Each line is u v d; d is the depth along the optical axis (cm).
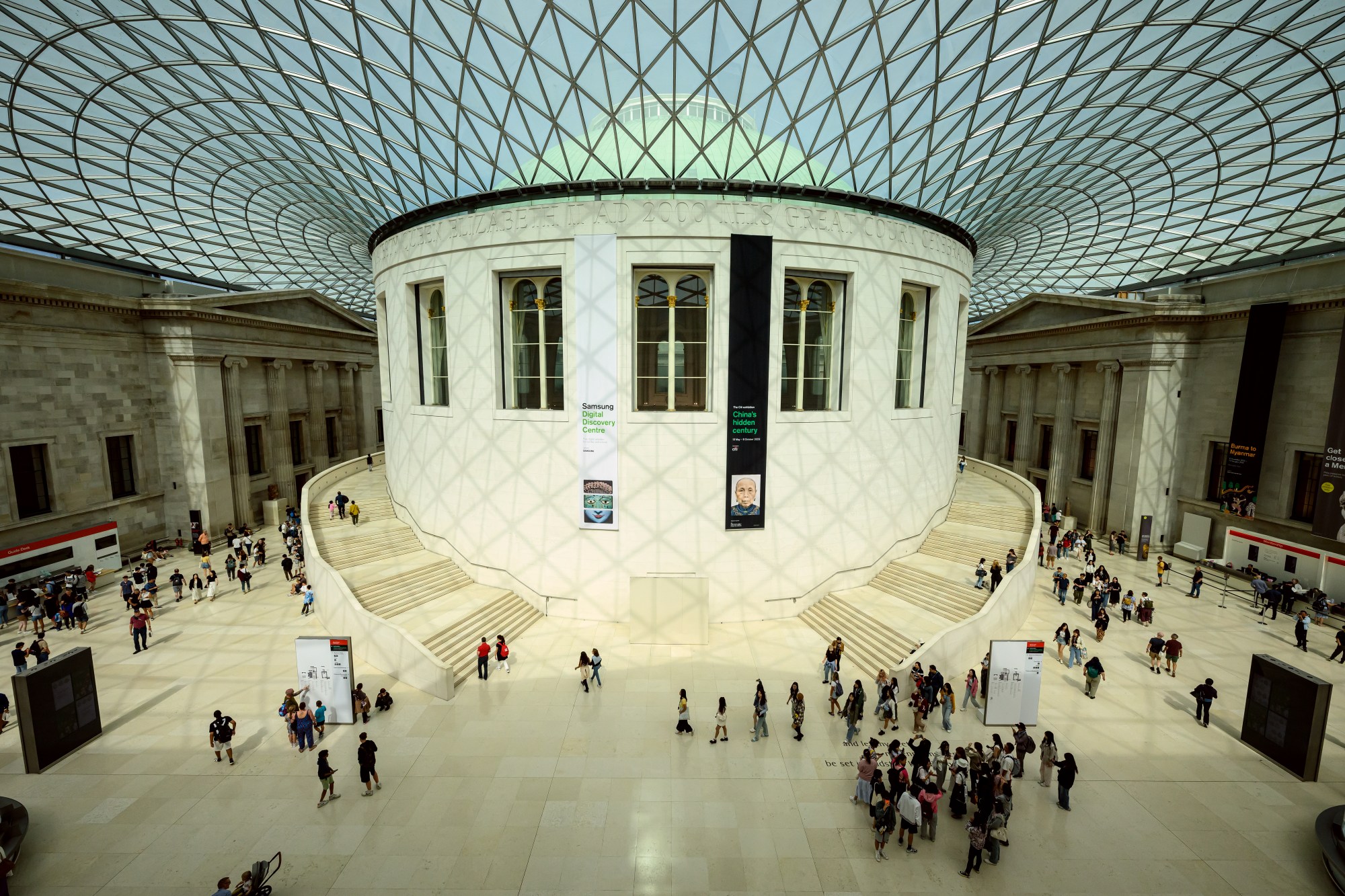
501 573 2116
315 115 1988
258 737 1345
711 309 1938
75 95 1936
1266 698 1306
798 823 1088
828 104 1831
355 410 4191
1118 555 2858
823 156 1955
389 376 2616
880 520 2212
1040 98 1872
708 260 1883
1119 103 1920
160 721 1411
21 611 1925
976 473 3541
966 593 1942
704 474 1948
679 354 2014
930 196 2192
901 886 948
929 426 2378
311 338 3681
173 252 3228
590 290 1891
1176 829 1086
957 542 2381
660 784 1190
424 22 1653
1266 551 2345
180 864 978
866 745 1332
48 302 2334
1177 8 1550
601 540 1981
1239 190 2445
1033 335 3594
